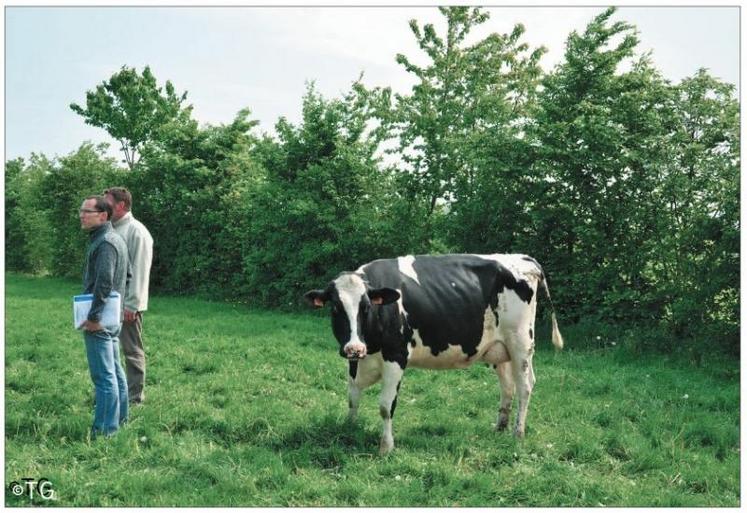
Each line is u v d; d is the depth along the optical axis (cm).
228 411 705
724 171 1061
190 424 659
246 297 1898
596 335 1129
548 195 1241
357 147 1739
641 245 1160
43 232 3183
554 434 655
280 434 630
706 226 1036
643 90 1202
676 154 1120
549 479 543
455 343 643
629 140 1168
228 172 2141
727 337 1020
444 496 512
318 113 1745
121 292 620
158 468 555
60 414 683
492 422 702
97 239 605
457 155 1658
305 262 1634
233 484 517
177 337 1155
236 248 1983
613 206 1176
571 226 1220
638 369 939
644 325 1133
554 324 720
